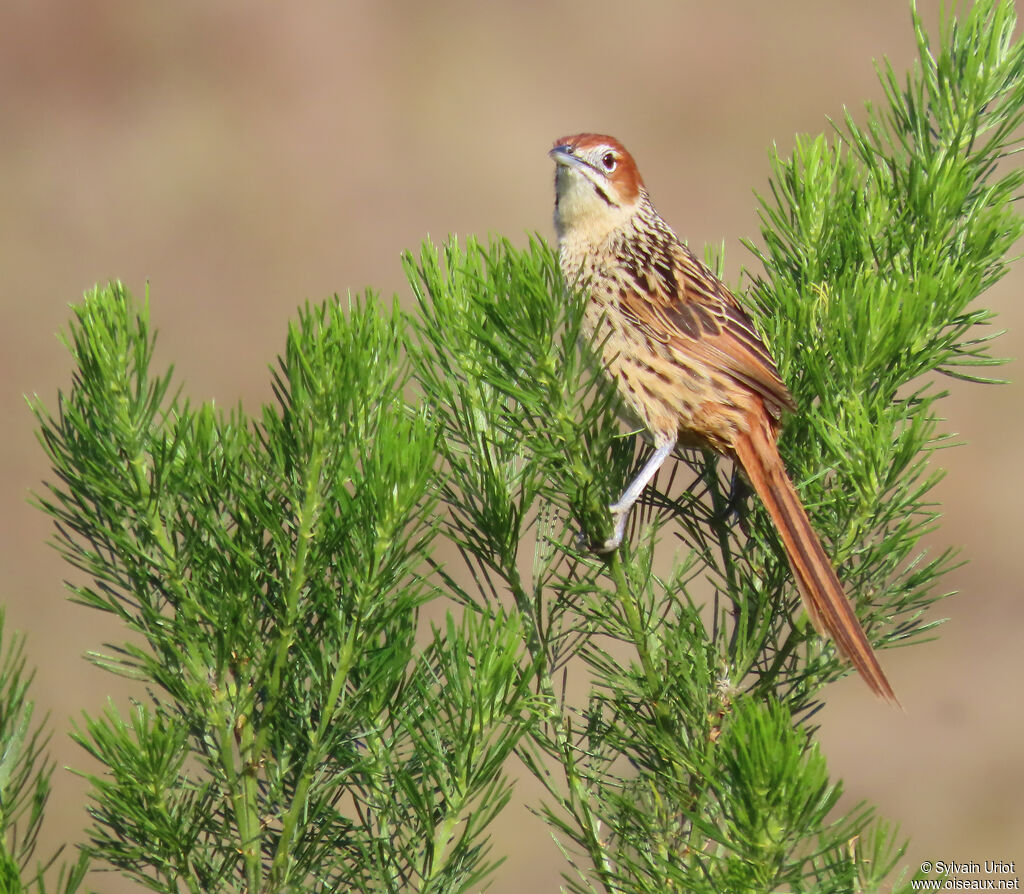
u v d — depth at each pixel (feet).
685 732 16.97
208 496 15.16
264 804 15.46
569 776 16.78
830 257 20.38
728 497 22.82
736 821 13.61
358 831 15.42
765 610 18.06
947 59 20.74
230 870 15.02
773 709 13.53
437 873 14.70
